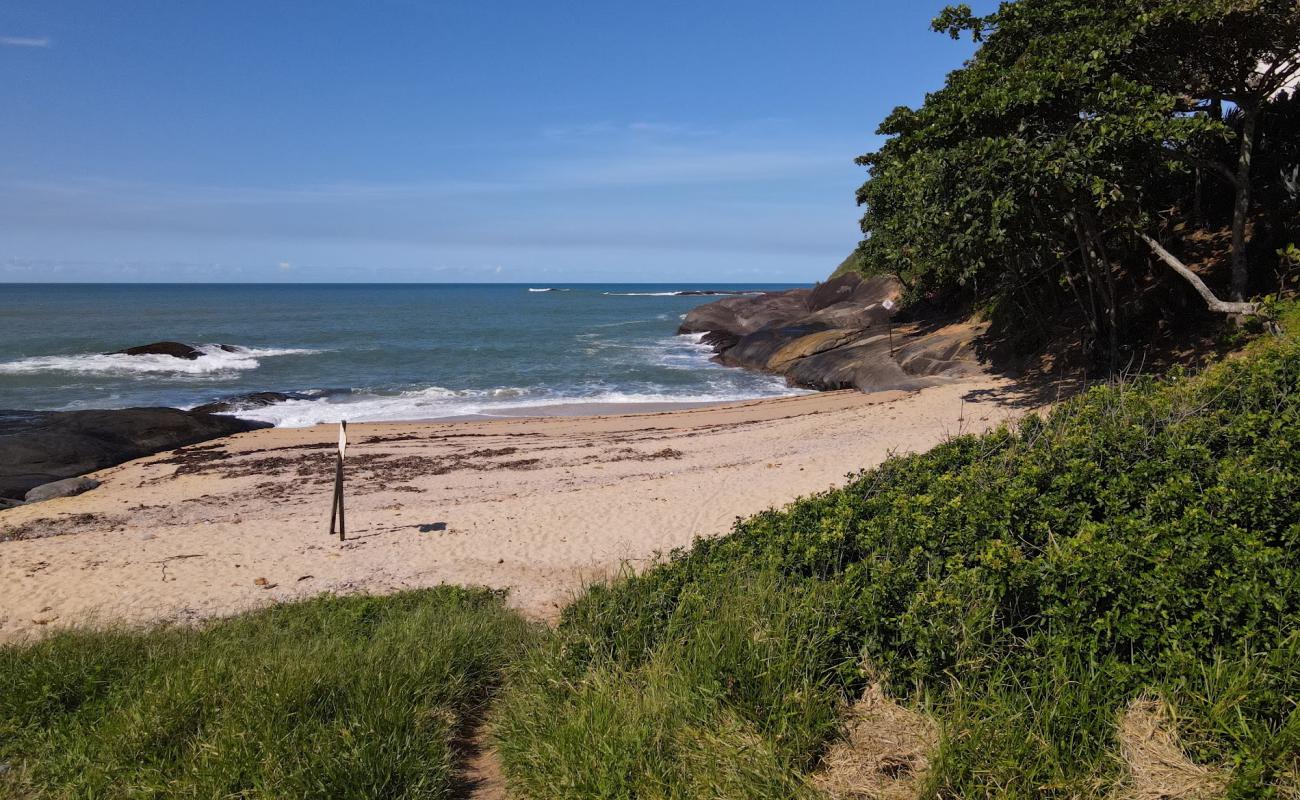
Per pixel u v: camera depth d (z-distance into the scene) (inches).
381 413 1011.3
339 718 177.8
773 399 1039.6
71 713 203.3
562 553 401.1
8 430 800.3
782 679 159.9
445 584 346.3
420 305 4035.4
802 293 2010.3
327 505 532.7
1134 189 597.6
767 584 196.9
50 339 1841.8
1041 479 222.7
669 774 147.4
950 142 631.8
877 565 183.9
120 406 1053.8
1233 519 171.3
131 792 158.2
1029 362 828.6
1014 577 163.9
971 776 132.6
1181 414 251.1
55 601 349.4
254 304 3993.6
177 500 568.4
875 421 703.7
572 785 149.4
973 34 722.8
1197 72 649.0
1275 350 295.6
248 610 323.3
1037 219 613.6
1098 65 572.4
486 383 1257.4
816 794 136.3
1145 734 134.3
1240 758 123.3
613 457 656.4
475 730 202.2
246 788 156.9
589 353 1662.2
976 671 153.5
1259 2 544.7
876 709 156.7
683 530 428.8
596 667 188.1
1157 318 706.2
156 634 266.2
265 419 962.1
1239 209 616.1
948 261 660.1
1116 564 154.2
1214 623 144.1
